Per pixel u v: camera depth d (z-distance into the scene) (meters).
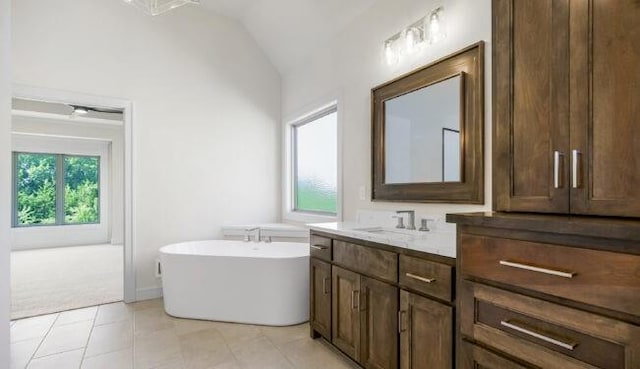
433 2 2.21
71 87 3.18
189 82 3.78
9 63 1.75
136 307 3.24
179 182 3.70
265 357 2.27
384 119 2.61
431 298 1.53
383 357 1.81
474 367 1.25
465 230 1.30
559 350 1.01
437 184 2.17
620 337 0.89
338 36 3.21
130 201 3.42
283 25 3.68
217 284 2.88
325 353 2.32
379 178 2.65
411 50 2.36
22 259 5.58
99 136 6.79
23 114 5.48
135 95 3.47
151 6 2.96
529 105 1.25
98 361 2.21
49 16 3.10
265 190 4.24
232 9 3.89
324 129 3.71
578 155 1.10
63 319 2.93
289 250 3.50
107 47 3.35
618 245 0.89
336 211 3.43
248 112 4.15
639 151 0.98
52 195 7.07
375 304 1.88
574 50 1.12
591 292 0.94
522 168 1.28
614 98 1.03
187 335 2.61
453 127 2.06
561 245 1.00
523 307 1.10
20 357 2.27
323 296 2.38
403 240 1.72
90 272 4.64
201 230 3.82
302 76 3.87
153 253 3.54
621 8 1.02
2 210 1.69
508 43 1.32
